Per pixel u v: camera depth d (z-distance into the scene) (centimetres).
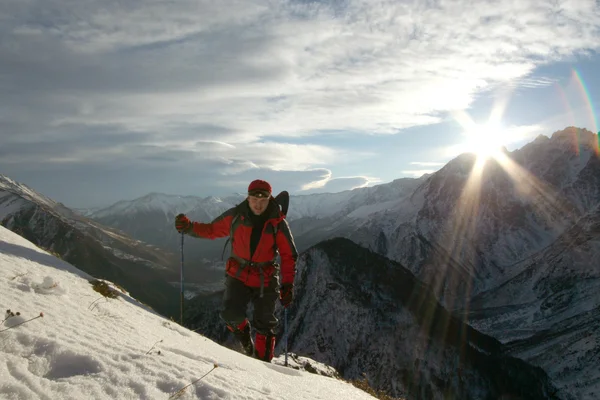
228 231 638
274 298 632
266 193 593
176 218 657
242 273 617
